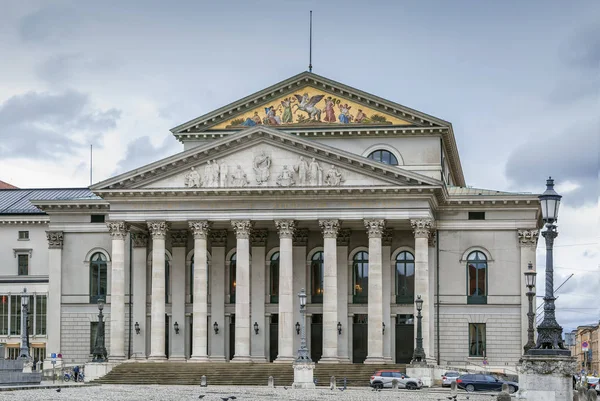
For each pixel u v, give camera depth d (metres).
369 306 92.56
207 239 102.12
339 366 89.88
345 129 99.81
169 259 103.44
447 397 68.75
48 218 118.56
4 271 119.12
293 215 94.00
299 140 93.19
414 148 99.81
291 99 101.06
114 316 95.75
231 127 101.50
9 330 117.69
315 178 93.25
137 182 96.06
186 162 95.44
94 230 105.94
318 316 100.19
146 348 101.31
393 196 92.62
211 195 94.69
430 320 97.38
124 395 67.25
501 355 97.50
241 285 94.12
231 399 63.69
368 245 97.38
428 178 91.62
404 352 98.19
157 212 95.94
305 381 80.56
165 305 100.69
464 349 97.94
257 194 93.94
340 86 100.12
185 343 101.19
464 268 99.00
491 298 98.25
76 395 66.50
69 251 106.25
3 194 128.38
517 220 98.56
